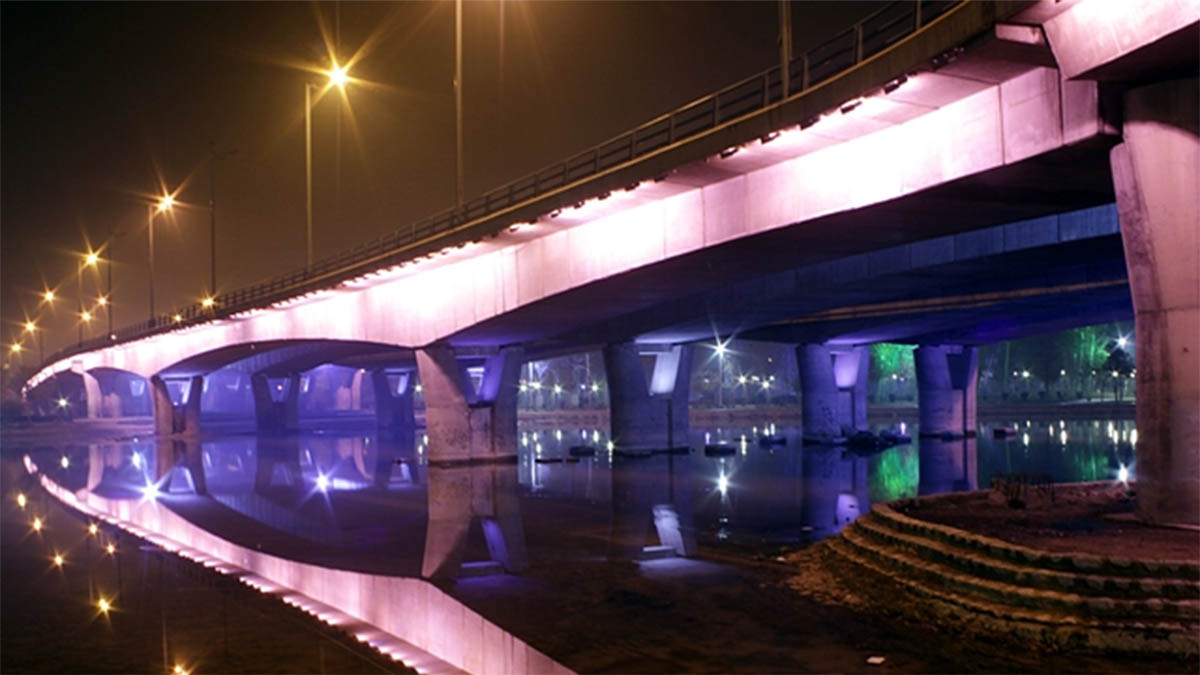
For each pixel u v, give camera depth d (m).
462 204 51.59
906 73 24.09
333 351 94.31
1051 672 16.02
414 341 59.66
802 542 29.64
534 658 18.55
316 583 27.14
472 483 52.16
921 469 51.12
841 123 28.08
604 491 46.25
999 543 20.05
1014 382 151.25
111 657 19.75
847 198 30.09
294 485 55.25
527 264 48.25
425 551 31.69
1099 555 18.41
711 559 27.72
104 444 105.75
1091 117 22.33
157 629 22.08
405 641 20.56
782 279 51.66
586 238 43.47
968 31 21.94
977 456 58.66
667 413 68.75
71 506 47.78
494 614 22.41
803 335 70.50
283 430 114.56
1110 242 38.66
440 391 60.22
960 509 27.09
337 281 62.19
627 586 24.52
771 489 44.25
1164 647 16.39
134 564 30.64
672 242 38.03
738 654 17.95
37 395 181.62
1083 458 55.03
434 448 60.75
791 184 32.31
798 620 20.11
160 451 89.81
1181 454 21.52
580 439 91.81
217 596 25.61
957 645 17.77
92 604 24.81
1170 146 21.25
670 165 33.81
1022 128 24.27
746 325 61.91
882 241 35.47
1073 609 17.56
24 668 19.03
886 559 22.92
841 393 79.62
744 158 31.98
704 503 40.25
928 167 27.30
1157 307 21.72
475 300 53.03
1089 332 125.56
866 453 63.47
